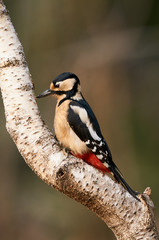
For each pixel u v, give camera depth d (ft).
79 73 47.62
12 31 19.77
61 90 22.98
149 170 46.37
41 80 48.14
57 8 47.32
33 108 18.74
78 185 17.17
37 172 17.83
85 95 46.80
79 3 47.75
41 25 47.60
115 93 47.70
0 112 45.60
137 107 49.24
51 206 46.57
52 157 17.48
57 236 45.16
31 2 47.50
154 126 48.80
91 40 48.62
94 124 22.02
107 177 17.34
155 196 44.88
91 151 21.49
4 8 20.06
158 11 52.16
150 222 17.30
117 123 46.01
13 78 19.04
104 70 47.96
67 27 48.03
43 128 18.28
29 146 17.89
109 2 49.55
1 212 47.83
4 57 19.29
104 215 17.61
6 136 49.32
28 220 47.19
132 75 50.29
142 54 51.42
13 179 49.08
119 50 49.60
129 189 18.21
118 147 45.70
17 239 46.57
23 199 48.47
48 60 48.29
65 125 21.57
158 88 50.98
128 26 51.16
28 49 48.32
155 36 52.13
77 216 45.14
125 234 17.52
